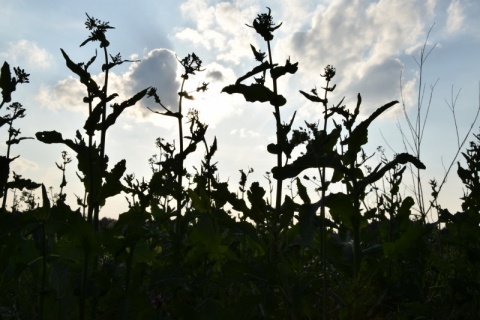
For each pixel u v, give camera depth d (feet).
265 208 4.07
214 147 5.76
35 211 4.24
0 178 4.14
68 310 4.33
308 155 4.40
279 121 4.79
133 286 4.57
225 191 4.26
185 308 4.02
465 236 5.89
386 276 5.41
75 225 4.02
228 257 4.66
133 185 4.99
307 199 4.75
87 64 4.98
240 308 3.90
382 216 6.29
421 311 4.69
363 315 4.23
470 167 5.96
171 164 5.58
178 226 5.35
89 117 4.72
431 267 5.77
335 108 5.09
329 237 5.38
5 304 4.78
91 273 4.34
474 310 5.05
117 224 4.78
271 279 3.95
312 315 4.34
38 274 4.85
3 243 4.09
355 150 4.90
